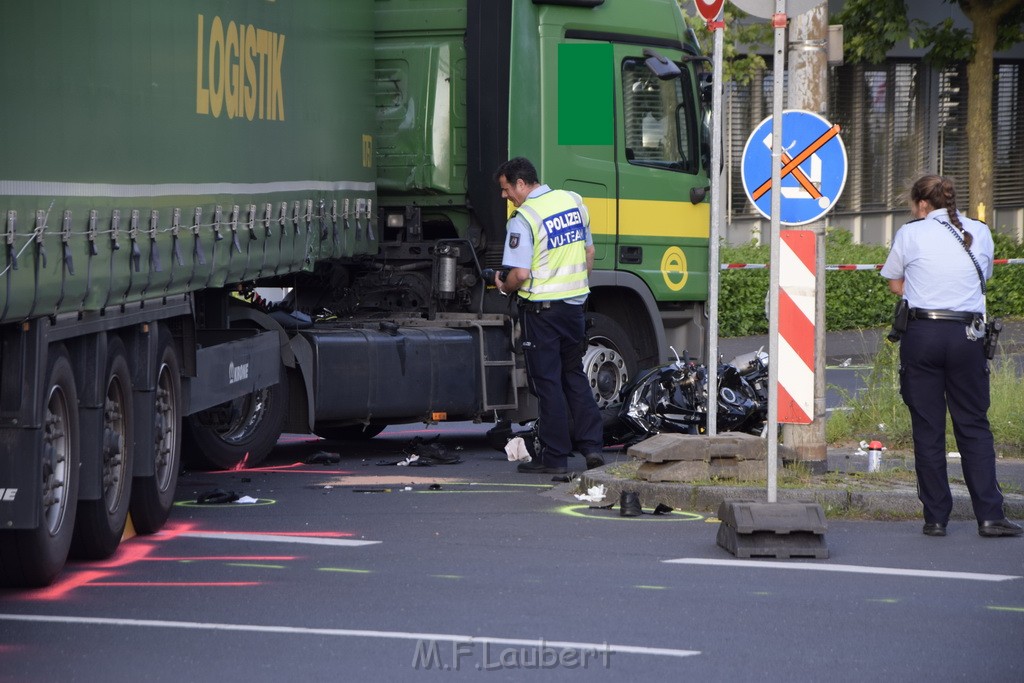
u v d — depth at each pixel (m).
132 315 23.59
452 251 37.28
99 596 20.31
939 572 22.06
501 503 28.48
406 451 36.78
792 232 28.98
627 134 38.75
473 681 16.23
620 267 38.62
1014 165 100.50
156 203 23.64
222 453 32.69
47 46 19.17
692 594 20.45
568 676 16.42
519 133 36.53
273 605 19.73
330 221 33.78
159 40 23.78
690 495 27.67
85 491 22.03
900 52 93.62
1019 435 35.75
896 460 32.75
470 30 36.78
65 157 19.80
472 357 36.78
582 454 33.88
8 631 18.34
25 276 18.45
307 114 32.12
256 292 36.09
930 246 25.20
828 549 23.25
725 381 37.91
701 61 40.84
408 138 37.62
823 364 30.33
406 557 23.03
